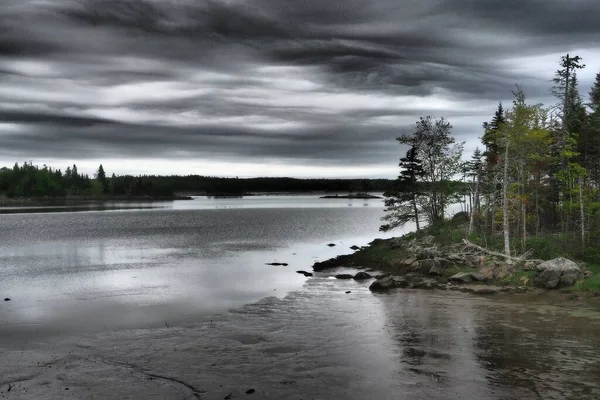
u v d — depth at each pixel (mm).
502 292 32812
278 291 35156
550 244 40656
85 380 18047
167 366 19484
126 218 142875
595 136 47438
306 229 101312
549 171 49594
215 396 16562
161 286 37656
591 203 39875
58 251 63094
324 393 16703
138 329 25062
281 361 19938
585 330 23797
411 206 57375
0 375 18594
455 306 29359
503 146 42219
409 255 45438
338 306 29797
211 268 47406
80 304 31344
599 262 36562
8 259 55250
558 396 16172
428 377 18031
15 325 26078
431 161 56219
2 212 180875
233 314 28047
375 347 21641
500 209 47938
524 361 19562
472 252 42219
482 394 16422
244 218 141625
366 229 100812
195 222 124062
